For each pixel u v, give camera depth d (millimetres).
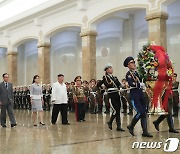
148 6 13648
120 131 7926
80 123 10281
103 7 15859
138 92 6953
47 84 19203
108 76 7973
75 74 21703
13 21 21984
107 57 19203
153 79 7051
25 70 26141
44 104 18125
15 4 22172
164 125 8891
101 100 14984
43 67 20047
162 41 13250
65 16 18297
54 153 5301
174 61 15477
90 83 15414
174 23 15484
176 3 15359
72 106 16031
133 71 7152
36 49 24812
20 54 26141
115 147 5711
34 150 5645
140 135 7129
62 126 9492
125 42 18125
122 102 14281
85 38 16969
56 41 23375
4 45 24172
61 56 22875
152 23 13484
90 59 16719
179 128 8281
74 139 6785
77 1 16938
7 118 13109
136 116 6961
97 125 9516
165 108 7250
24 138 7156
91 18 16578
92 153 5215
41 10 19312
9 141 6762
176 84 12453
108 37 19172
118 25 18672
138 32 17422
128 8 14547
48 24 19672
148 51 7070
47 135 7555
